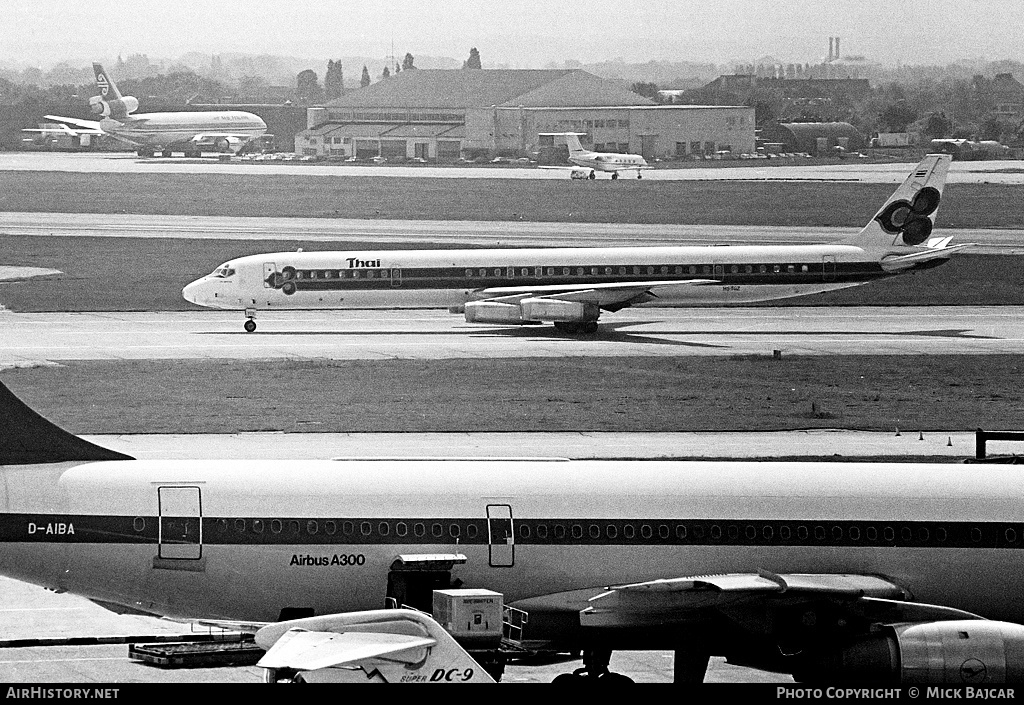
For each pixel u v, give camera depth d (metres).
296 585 125.19
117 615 155.88
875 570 130.88
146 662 135.25
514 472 130.75
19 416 126.88
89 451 128.75
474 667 111.50
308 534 125.12
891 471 134.75
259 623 127.00
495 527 127.25
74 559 123.88
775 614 123.06
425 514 126.88
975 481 134.12
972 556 131.50
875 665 119.69
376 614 112.31
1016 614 133.62
